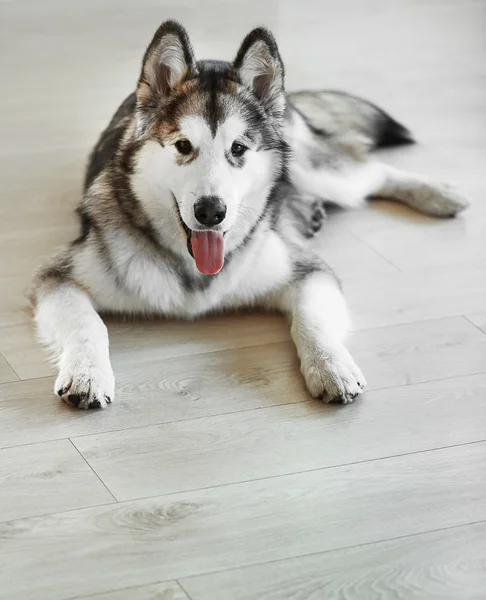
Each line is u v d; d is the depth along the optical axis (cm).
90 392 181
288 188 225
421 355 197
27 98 292
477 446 176
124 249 200
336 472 171
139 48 331
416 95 296
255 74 195
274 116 198
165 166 192
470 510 165
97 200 204
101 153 224
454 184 242
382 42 338
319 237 232
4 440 175
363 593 152
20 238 228
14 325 202
